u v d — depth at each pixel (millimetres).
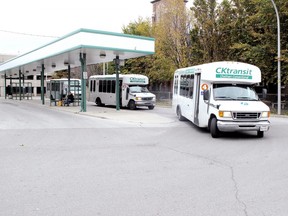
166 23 37250
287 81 26156
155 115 22062
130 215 5098
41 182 6820
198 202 5680
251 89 13750
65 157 9289
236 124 12297
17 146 10984
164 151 10281
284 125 17406
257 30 30297
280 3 25531
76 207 5422
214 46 31984
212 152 10156
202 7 32594
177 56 37406
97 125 16984
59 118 20391
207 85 13828
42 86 36281
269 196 6012
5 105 34438
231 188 6473
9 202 5645
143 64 44688
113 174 7480
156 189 6387
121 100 29141
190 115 16203
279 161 8922
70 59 31312
